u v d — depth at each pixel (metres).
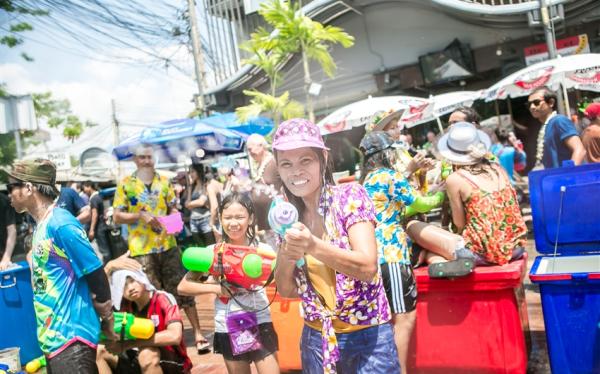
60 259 2.70
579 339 2.83
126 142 7.75
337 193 1.89
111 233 9.30
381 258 2.98
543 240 3.32
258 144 4.71
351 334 1.96
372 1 12.91
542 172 3.33
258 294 3.00
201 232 8.05
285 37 10.46
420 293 3.35
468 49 12.41
